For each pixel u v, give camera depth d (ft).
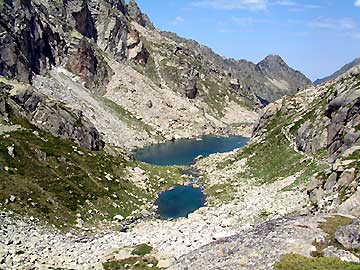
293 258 108.78
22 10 604.49
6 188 209.36
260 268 111.45
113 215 236.43
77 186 243.81
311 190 199.41
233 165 347.77
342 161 192.75
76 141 306.55
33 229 190.60
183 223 222.07
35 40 627.46
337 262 103.71
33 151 247.29
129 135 595.88
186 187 319.47
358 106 241.76
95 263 159.74
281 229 131.75
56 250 176.96
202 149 561.43
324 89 393.70
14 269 151.23
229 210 233.55
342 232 117.91
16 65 556.92
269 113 424.05
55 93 589.32
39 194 217.97
